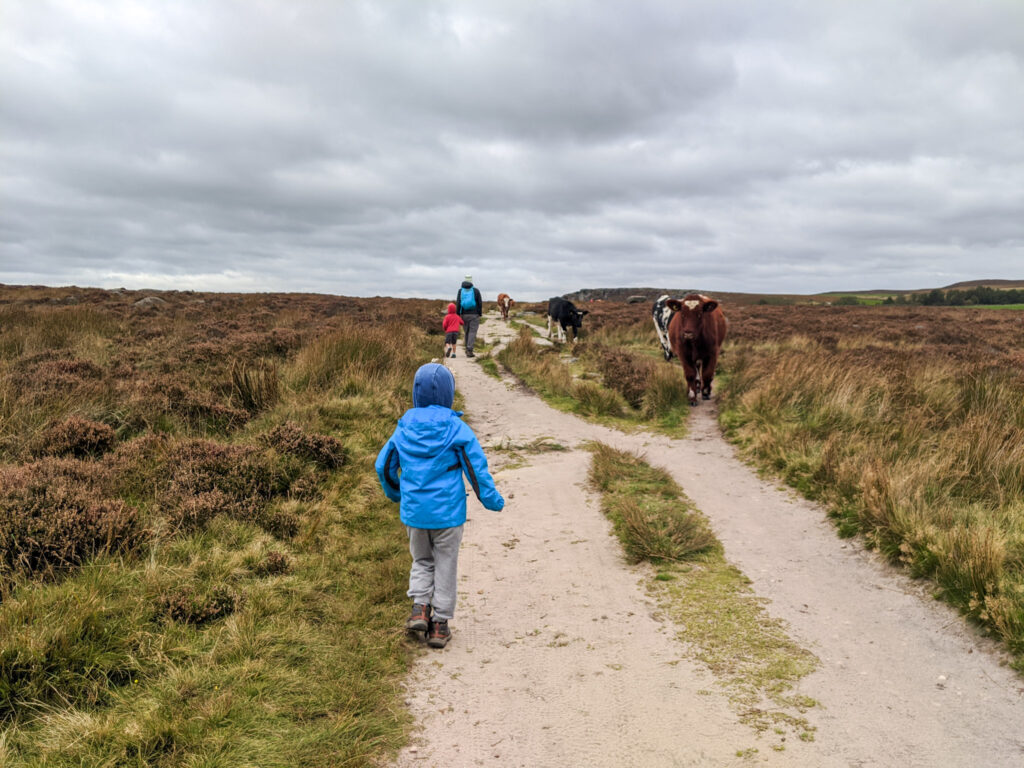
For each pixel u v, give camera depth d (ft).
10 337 37.78
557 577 16.01
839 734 9.68
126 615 11.77
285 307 82.28
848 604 14.24
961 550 14.20
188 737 8.98
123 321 53.78
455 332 53.98
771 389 31.04
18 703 9.30
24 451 19.60
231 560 14.48
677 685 11.14
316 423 26.13
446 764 9.10
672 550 16.93
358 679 11.01
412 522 12.03
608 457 25.09
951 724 9.89
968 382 28.86
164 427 23.72
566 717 10.25
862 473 19.81
